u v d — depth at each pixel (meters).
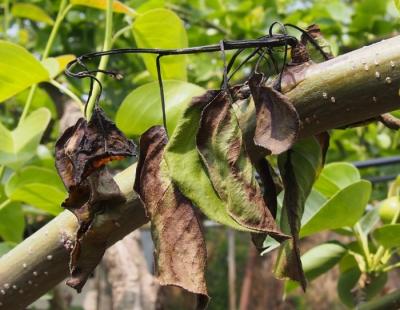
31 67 0.84
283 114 0.58
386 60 0.59
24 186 0.99
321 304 4.27
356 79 0.59
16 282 0.69
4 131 0.96
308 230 0.91
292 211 0.63
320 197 0.94
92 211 0.62
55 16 1.74
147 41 1.00
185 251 0.57
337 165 0.97
